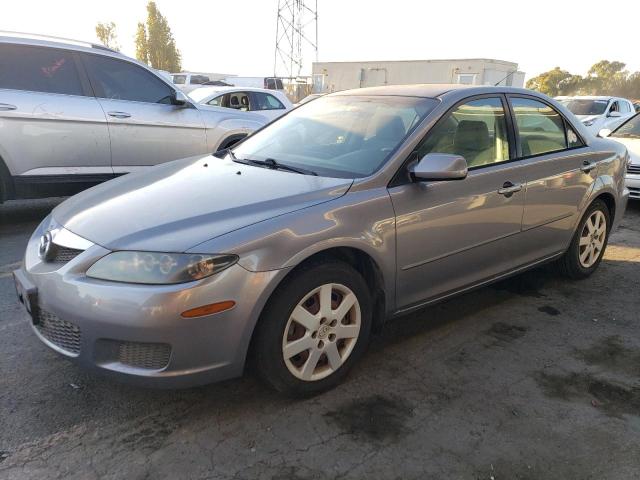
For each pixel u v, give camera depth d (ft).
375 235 9.27
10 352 10.35
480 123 11.60
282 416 8.64
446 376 9.93
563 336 11.64
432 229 10.17
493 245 11.58
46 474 7.27
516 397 9.31
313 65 100.32
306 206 8.76
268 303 8.27
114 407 8.78
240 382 9.56
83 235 8.45
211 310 7.70
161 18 187.62
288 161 11.10
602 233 15.10
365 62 92.02
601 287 14.55
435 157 9.62
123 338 7.64
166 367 7.75
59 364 9.98
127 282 7.66
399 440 8.11
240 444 7.97
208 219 8.31
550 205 12.80
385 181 9.69
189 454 7.73
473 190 10.85
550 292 14.08
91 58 19.33
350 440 8.09
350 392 9.34
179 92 21.35
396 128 10.71
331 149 11.07
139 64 20.52
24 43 17.89
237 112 23.70
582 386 9.72
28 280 8.76
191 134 21.61
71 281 7.94
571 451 7.98
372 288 9.84
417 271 10.17
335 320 9.07
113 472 7.36
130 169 20.29
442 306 13.08
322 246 8.56
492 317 12.51
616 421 8.72
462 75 81.20
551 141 13.28
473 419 8.66
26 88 17.79
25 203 22.89
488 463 7.68
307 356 8.89
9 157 17.39
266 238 8.08
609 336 11.70
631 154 23.65
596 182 14.11
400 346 11.04
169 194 9.43
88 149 19.01
